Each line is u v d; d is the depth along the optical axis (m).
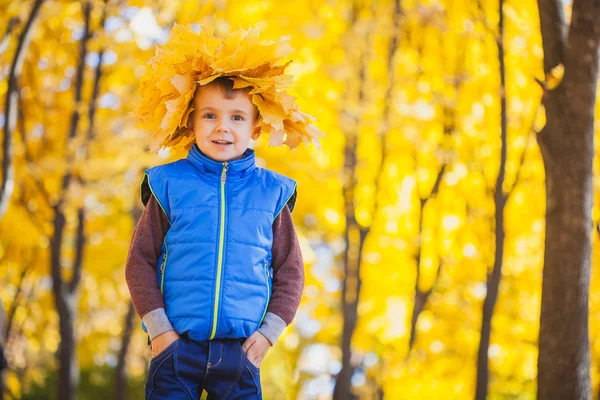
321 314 12.41
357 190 10.64
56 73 10.42
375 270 11.17
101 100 10.13
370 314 11.41
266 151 10.10
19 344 12.48
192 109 2.75
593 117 5.49
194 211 2.64
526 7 9.45
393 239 10.94
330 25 10.11
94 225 11.61
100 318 13.30
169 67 2.77
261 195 2.74
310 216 11.76
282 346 14.31
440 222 10.68
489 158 10.13
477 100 10.03
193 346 2.56
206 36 2.79
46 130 10.48
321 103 9.85
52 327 12.96
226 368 2.56
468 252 10.73
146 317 2.54
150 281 2.60
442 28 9.80
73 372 10.23
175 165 2.75
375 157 10.59
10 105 7.57
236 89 2.73
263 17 9.85
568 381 5.41
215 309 2.55
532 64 9.44
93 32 9.87
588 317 5.48
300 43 9.91
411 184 10.72
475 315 11.09
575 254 5.45
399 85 10.00
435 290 11.23
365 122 9.76
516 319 11.08
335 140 10.42
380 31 9.78
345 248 10.56
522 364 11.29
